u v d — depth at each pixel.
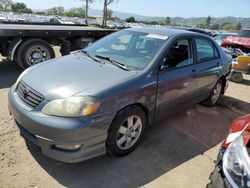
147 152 3.31
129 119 3.04
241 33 10.05
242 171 1.88
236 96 6.18
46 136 2.57
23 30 6.22
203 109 5.00
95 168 2.91
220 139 3.88
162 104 3.49
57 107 2.57
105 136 2.77
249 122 2.42
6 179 2.62
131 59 3.48
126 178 2.81
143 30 4.12
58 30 6.97
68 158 2.62
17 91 3.08
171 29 4.25
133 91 2.94
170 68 3.52
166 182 2.81
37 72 3.16
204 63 4.28
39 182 2.63
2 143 3.18
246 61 7.28
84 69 3.18
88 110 2.57
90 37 8.01
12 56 6.30
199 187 2.80
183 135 3.87
